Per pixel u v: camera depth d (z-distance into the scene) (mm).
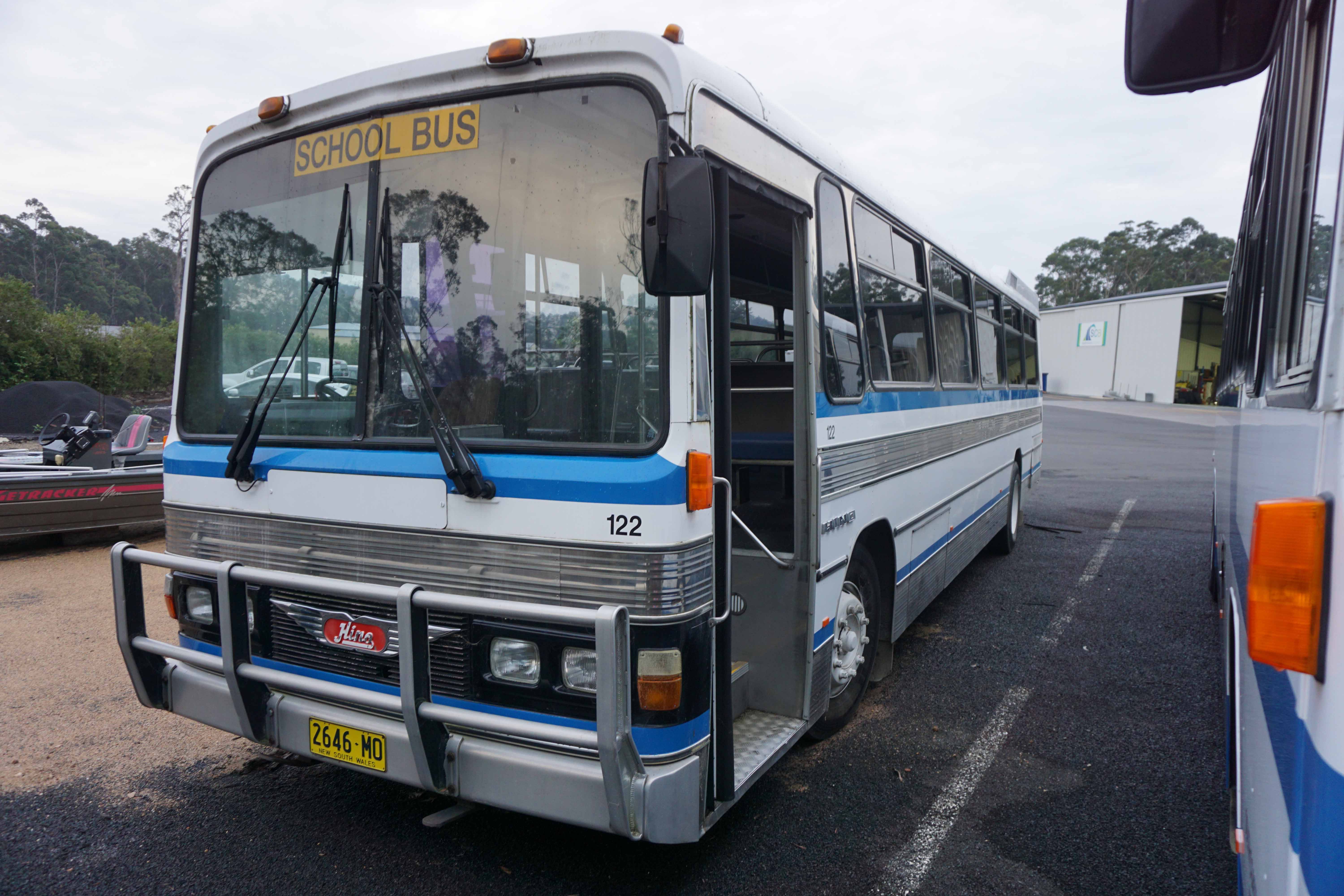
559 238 2785
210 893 2992
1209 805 3631
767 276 5094
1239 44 1778
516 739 2713
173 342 25391
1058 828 3447
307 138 3242
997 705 4730
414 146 3012
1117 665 5371
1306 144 1656
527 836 3379
